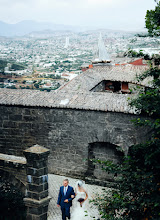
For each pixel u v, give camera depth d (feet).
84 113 43.14
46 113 45.50
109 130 41.91
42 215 32.42
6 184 38.60
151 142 25.14
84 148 44.27
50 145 46.37
